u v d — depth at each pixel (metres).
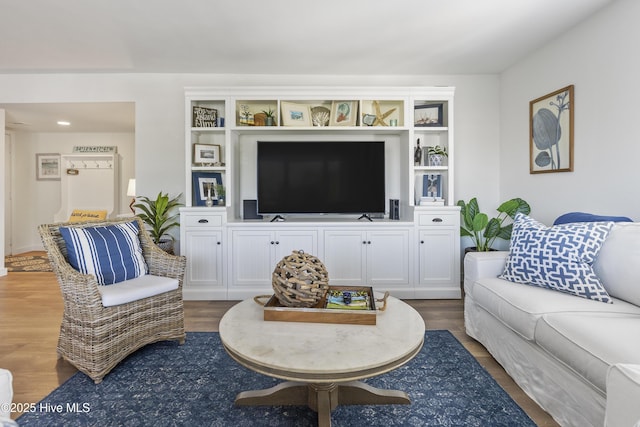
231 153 3.41
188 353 2.20
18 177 5.93
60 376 1.92
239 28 2.69
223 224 3.31
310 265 1.64
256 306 1.78
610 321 1.41
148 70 3.61
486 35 2.83
